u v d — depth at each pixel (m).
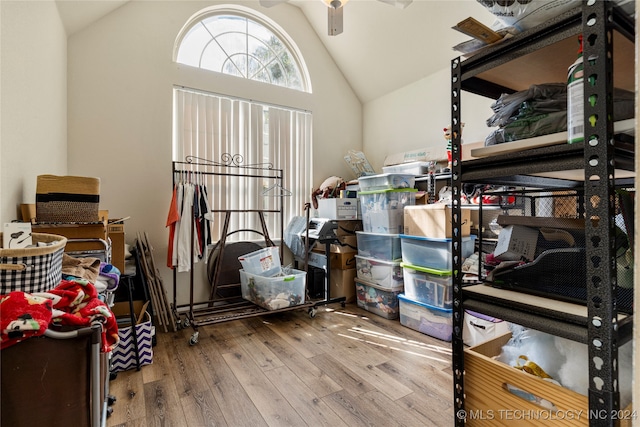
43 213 1.61
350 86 4.54
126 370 2.09
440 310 2.55
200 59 3.56
